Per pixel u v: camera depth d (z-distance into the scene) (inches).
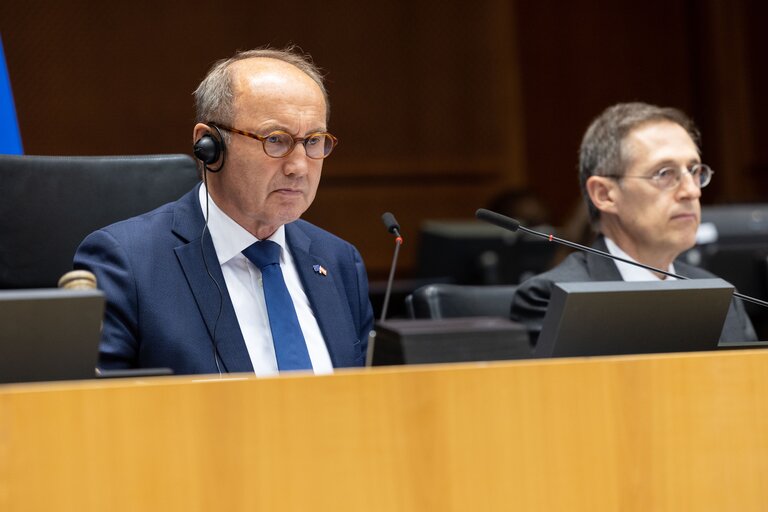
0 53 419.2
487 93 966.4
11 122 417.4
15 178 330.0
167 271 303.6
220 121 308.7
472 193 967.6
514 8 985.5
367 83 938.7
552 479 204.5
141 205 341.1
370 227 941.2
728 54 1005.8
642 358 212.8
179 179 346.6
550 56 1002.7
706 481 214.2
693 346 256.2
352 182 941.2
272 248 318.7
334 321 322.3
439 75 957.2
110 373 217.5
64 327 210.2
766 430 218.8
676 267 393.7
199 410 187.6
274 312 308.7
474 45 964.6
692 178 374.9
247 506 188.1
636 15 1014.4
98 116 866.1
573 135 1001.5
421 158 951.0
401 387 197.5
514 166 971.3
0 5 849.5
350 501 193.2
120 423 183.8
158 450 185.2
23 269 326.6
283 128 305.9
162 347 295.0
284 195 308.7
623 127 379.9
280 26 911.0
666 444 212.5
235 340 300.7
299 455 191.3
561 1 1003.9
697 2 1015.0
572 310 240.1
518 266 559.8
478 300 384.5
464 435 200.2
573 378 207.9
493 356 236.7
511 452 202.5
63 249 331.0
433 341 234.1
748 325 389.1
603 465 208.1
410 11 949.2
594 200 383.9
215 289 305.3
